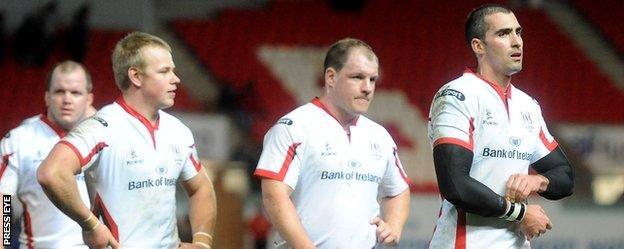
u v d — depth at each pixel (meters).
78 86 25.52
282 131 21.05
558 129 58.78
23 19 63.97
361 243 21.12
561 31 74.25
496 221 20.28
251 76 66.62
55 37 63.78
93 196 20.39
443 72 69.50
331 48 21.28
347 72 20.83
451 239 20.39
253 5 74.31
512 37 20.28
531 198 45.88
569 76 70.25
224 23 71.31
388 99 66.50
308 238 20.41
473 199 19.44
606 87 69.75
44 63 63.62
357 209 21.14
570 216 45.94
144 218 20.34
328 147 21.08
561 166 21.08
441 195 21.20
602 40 74.56
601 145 58.91
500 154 20.22
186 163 21.42
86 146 19.69
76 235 25.41
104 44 65.31
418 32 72.94
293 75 67.31
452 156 19.59
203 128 52.69
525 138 20.48
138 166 20.25
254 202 49.12
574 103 68.00
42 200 25.28
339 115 21.36
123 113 20.42
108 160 20.08
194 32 69.88
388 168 22.00
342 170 21.08
